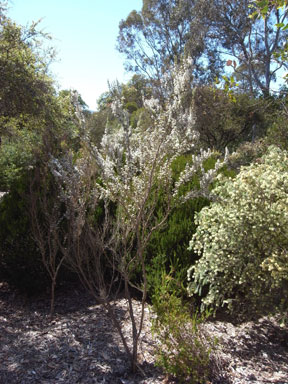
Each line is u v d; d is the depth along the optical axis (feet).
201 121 48.88
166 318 8.52
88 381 7.91
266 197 9.75
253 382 7.98
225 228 10.09
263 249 9.75
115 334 9.93
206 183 8.61
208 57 73.46
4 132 24.93
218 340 9.18
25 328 10.44
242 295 11.56
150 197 12.31
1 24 22.75
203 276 10.77
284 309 9.46
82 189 9.54
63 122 23.73
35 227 12.19
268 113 47.67
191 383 7.71
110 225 12.00
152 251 12.25
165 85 7.76
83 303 12.18
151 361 8.72
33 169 13.44
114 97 7.49
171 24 73.26
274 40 64.49
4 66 21.89
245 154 30.63
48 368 8.36
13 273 12.60
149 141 7.86
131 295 12.62
